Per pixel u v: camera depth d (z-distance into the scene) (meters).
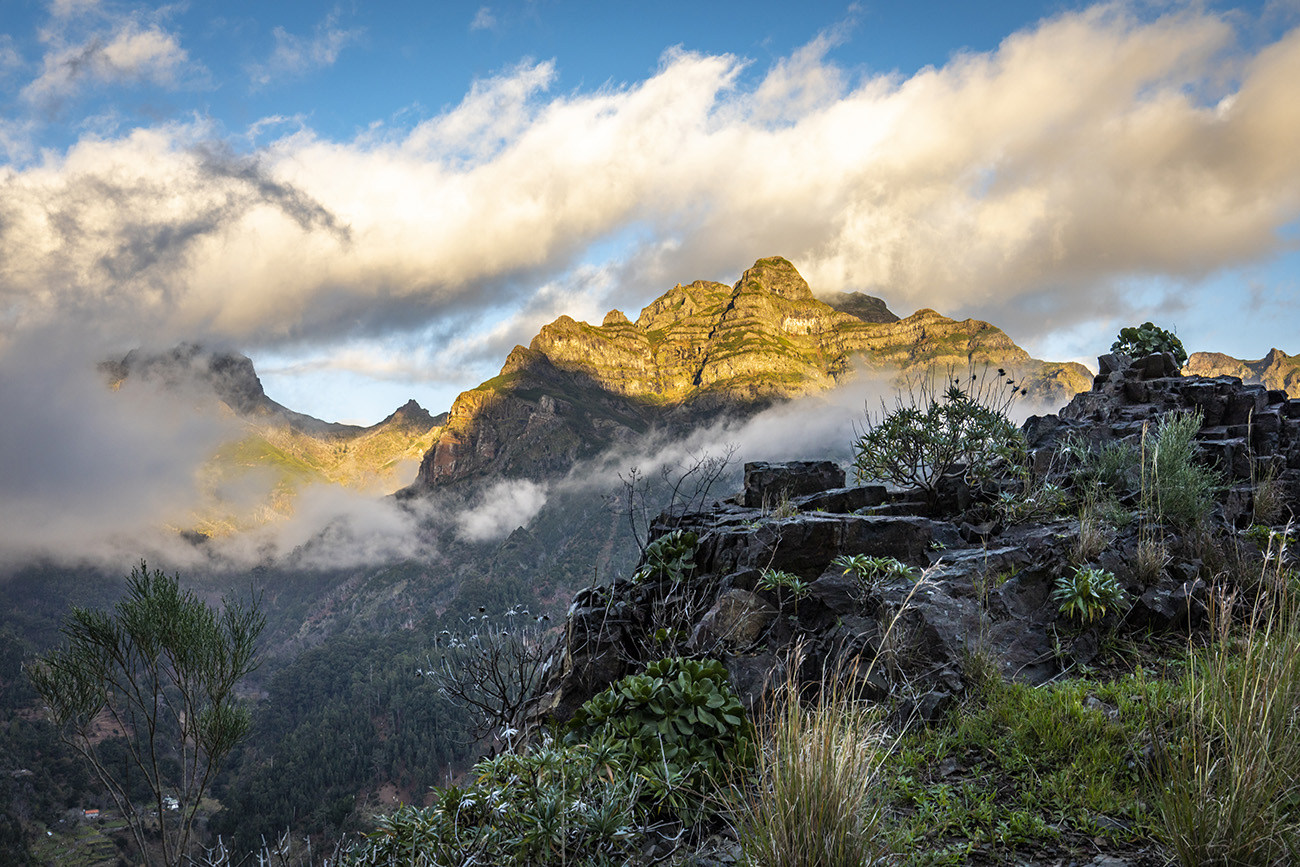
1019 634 5.53
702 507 8.37
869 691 4.91
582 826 3.56
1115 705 4.59
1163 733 3.89
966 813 3.66
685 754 4.12
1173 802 3.15
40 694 7.41
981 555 6.26
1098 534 6.31
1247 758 3.08
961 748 4.33
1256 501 7.54
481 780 4.08
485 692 6.34
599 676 6.00
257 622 8.59
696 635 5.79
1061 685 4.88
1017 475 8.15
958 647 5.22
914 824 3.62
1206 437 9.28
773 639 5.66
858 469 8.61
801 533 6.45
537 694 6.49
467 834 3.74
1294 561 6.26
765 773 3.64
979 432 7.75
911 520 6.76
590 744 4.28
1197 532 6.68
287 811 111.50
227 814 105.81
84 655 7.62
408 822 3.82
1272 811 2.93
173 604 8.04
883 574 6.01
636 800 3.88
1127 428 9.16
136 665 7.95
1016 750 4.12
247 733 8.41
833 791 3.07
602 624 6.45
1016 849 3.39
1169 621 5.75
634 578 7.20
